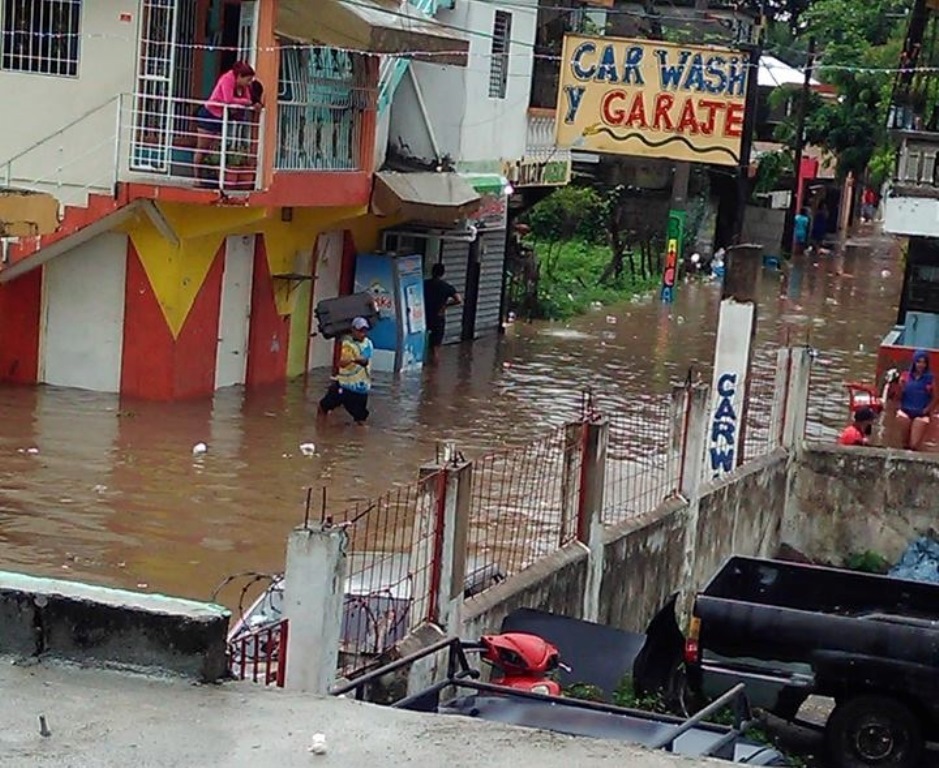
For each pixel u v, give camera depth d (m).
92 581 13.40
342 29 21.69
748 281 16.62
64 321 21.36
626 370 27.48
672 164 46.69
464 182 26.77
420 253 27.80
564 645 11.19
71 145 20.59
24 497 15.77
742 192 23.66
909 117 23.70
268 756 5.21
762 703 11.80
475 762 5.26
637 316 34.62
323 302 21.44
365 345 21.11
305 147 22.58
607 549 12.92
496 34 28.81
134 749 5.19
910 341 25.53
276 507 16.31
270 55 20.91
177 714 5.48
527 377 26.06
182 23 21.41
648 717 7.35
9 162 20.67
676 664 12.24
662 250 43.84
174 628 5.79
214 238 21.84
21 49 20.58
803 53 48.72
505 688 7.50
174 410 20.75
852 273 46.06
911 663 11.62
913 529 17.58
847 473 17.69
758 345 30.78
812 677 11.71
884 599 13.10
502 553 13.99
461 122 27.30
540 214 42.84
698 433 14.78
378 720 5.58
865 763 11.75
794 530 17.91
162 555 14.35
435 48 23.91
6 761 5.05
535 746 5.43
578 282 37.59
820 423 23.42
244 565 14.25
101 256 21.12
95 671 5.78
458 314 29.11
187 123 21.12
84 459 17.52
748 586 13.29
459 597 10.42
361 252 25.98
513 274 32.88
